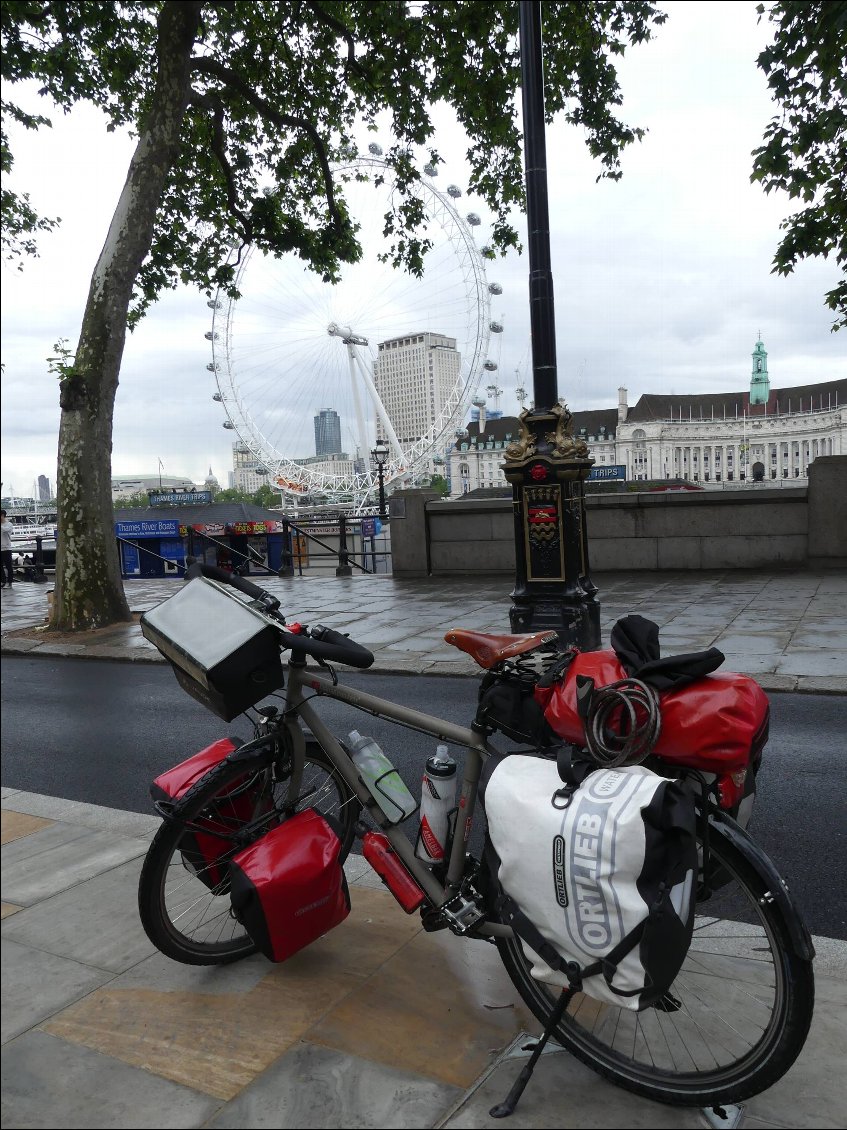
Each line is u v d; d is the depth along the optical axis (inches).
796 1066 84.0
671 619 370.3
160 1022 94.1
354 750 102.4
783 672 266.1
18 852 145.0
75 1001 98.5
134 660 369.4
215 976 103.5
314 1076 84.6
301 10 586.2
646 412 5403.5
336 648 96.2
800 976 72.4
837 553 495.5
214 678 95.0
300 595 536.4
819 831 150.4
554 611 311.6
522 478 311.3
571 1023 85.7
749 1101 79.9
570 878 71.5
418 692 276.8
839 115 457.4
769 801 166.1
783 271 548.4
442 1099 81.0
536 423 309.0
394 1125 77.7
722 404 5231.3
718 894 121.0
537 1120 78.0
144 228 458.0
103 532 456.1
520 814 76.5
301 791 112.4
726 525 520.4
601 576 534.3
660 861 69.1
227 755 112.5
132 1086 83.5
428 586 544.4
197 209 658.2
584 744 81.1
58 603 452.4
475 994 98.5
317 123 650.8
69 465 447.2
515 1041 88.8
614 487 1309.1
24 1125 77.9
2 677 345.4
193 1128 77.7
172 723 253.9
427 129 621.3
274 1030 92.2
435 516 587.5
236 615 99.6
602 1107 79.8
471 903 89.4
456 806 96.3
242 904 95.1
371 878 130.7
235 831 108.7
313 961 106.6
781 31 467.5
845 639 309.6
